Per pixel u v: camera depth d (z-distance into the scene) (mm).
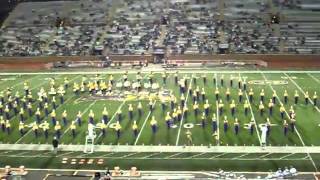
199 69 49062
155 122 26109
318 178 19797
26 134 26938
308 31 57438
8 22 65125
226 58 52688
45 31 62156
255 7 63094
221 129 26578
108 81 40844
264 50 53469
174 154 23047
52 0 68688
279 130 26250
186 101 33250
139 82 38750
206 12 62781
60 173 21141
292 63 50844
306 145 23766
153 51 54594
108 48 56406
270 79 42000
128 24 61500
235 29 58656
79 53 55875
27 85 38531
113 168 21562
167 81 41750
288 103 32281
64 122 28109
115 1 67188
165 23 61000
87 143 24438
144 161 22250
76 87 36344
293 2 63188
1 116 29875
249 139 24844
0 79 46469
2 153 24000
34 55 56312
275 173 20078
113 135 26078
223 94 35438
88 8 66188
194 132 26219
